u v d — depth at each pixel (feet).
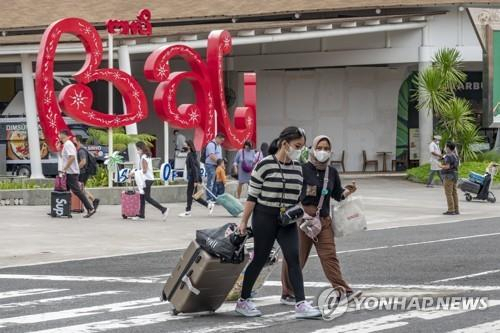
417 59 156.66
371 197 125.80
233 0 162.61
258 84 172.55
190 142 101.45
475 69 173.68
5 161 148.46
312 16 158.81
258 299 50.52
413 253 69.97
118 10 162.61
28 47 127.44
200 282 44.32
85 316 46.11
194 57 118.73
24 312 47.50
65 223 92.84
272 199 44.24
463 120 151.12
